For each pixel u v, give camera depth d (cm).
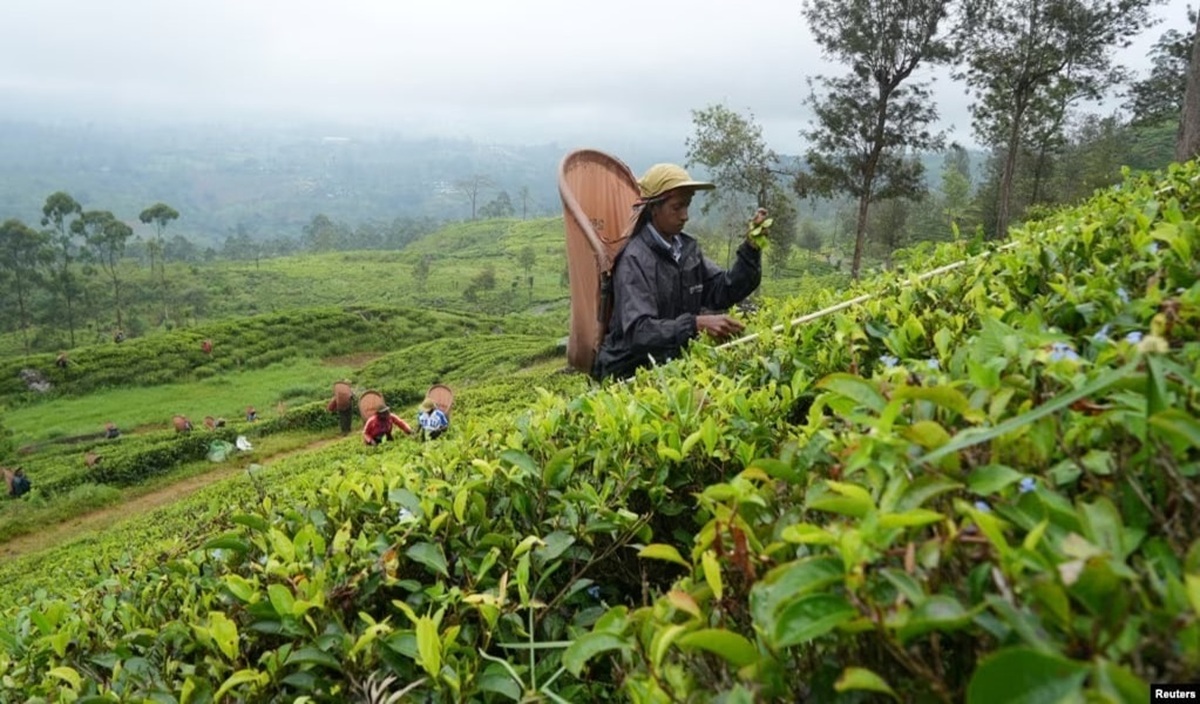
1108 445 136
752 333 396
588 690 189
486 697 186
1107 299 214
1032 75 3384
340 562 229
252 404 4338
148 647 252
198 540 341
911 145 3406
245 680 194
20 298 8656
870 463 135
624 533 228
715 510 157
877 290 362
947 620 101
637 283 464
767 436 246
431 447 362
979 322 260
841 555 116
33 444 3731
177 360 4934
